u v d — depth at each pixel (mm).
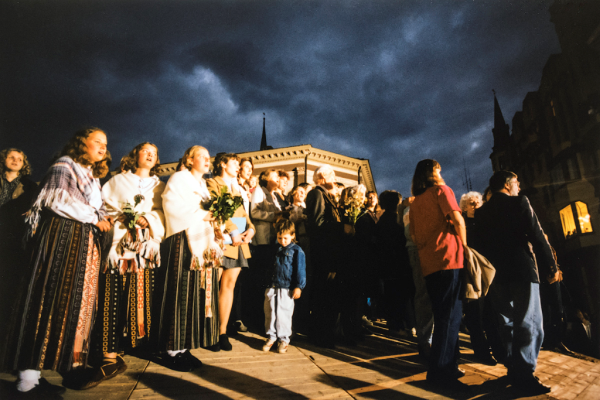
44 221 2057
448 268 2490
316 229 3555
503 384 2549
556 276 2686
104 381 2254
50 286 1957
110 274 2473
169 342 2498
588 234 12109
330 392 2293
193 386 2258
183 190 2734
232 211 2828
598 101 11820
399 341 3904
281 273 3340
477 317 3311
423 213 2730
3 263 2256
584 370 3137
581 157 12664
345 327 3559
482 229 2930
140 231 2553
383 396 2266
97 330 2375
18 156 2604
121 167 2826
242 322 4180
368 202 4711
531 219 2652
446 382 2416
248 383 2373
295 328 3932
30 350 1840
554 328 3811
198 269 2611
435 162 2922
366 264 3729
